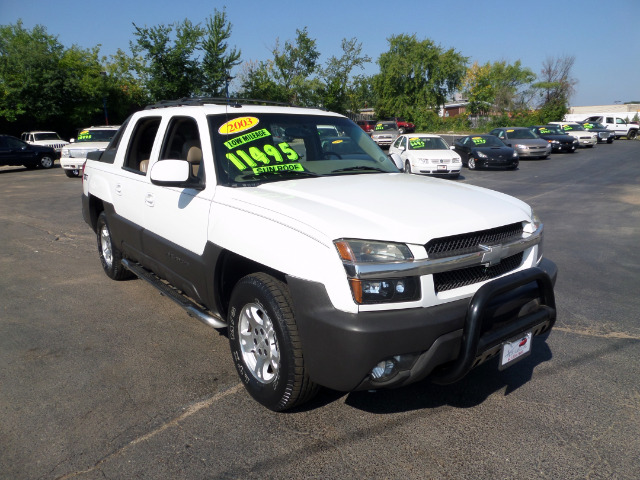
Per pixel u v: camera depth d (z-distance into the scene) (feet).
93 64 103.65
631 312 15.92
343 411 10.45
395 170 14.07
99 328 14.74
